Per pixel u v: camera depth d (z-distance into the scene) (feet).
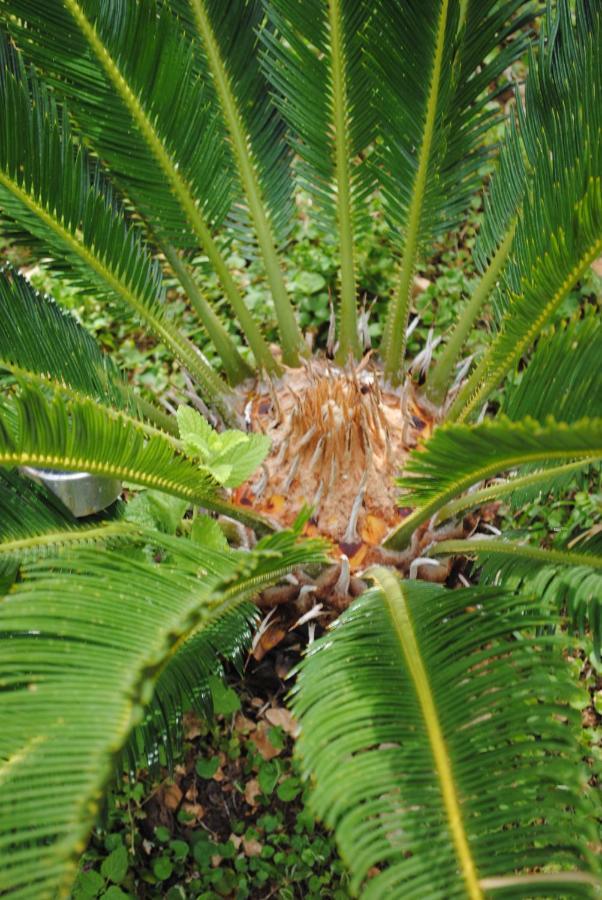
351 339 5.06
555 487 4.26
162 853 4.45
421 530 4.53
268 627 4.54
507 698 3.22
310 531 4.50
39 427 3.53
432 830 2.96
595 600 3.57
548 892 2.83
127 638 3.20
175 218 4.71
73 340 4.45
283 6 4.35
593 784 4.47
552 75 4.44
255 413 4.89
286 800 4.48
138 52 4.33
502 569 4.04
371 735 3.18
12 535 3.90
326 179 4.76
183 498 4.15
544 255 3.95
